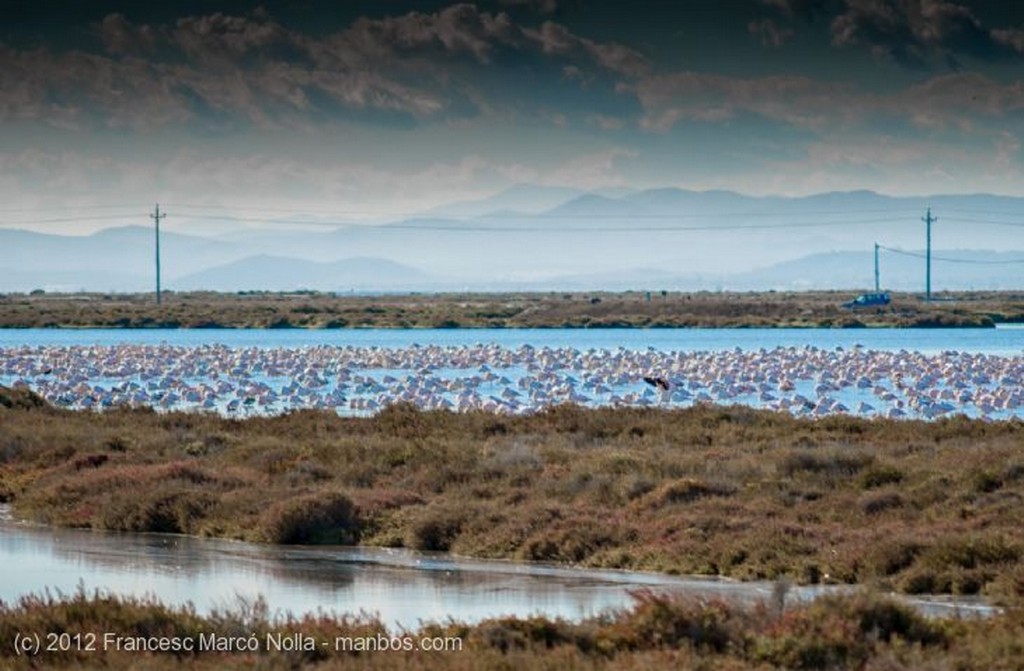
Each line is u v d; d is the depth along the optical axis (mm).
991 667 48750
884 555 74125
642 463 103250
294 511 89562
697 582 74000
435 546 86250
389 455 111125
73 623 55969
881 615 54375
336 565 80062
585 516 87688
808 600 62906
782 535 80000
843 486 94688
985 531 77812
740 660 50250
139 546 87375
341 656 51750
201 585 73250
